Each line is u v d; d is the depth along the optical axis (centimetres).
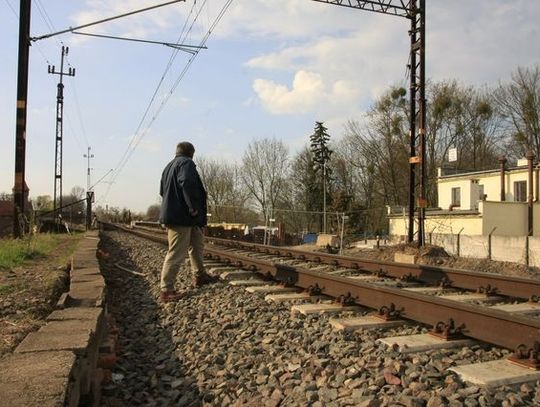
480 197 3872
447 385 418
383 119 6316
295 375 467
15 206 1989
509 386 422
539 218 3219
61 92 5616
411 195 1838
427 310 616
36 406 260
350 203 6209
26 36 2028
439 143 6131
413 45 1767
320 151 7325
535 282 820
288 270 957
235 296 842
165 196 886
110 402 461
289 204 8238
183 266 1226
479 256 2431
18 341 496
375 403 383
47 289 802
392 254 1811
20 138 2019
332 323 640
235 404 427
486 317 537
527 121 5466
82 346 364
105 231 4166
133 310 844
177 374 525
